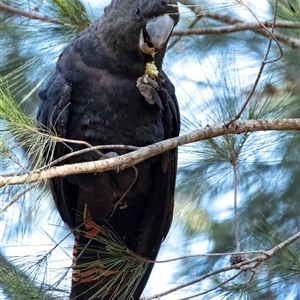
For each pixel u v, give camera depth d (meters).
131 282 7.20
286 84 10.69
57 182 8.06
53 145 6.58
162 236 8.45
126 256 7.27
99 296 7.55
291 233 11.66
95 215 8.34
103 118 7.87
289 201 12.07
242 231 11.80
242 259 7.40
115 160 6.43
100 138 7.88
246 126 7.03
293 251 8.50
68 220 8.44
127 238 8.54
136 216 8.49
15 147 6.16
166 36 7.92
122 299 7.29
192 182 11.26
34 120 6.59
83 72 7.90
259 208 11.94
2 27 9.56
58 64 8.16
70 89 7.84
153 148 6.63
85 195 8.16
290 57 10.76
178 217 11.97
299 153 11.24
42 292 7.09
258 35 11.00
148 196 8.39
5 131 6.11
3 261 7.73
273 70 10.70
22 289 7.08
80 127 7.87
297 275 8.39
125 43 7.94
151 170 8.21
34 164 6.75
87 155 7.89
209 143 8.00
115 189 8.10
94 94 7.86
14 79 9.48
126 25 7.95
